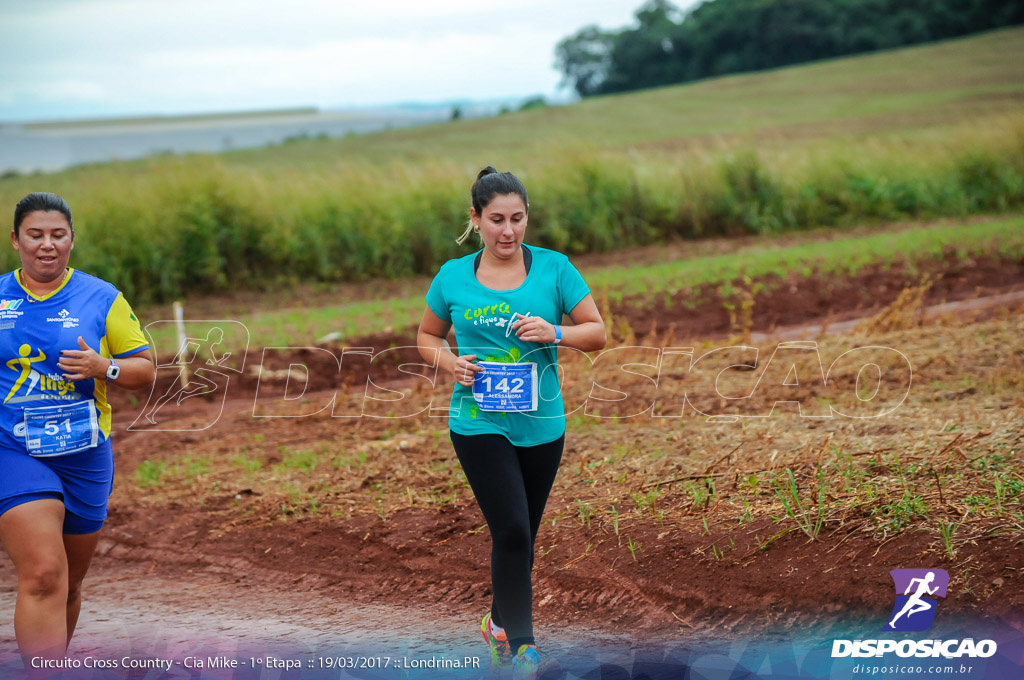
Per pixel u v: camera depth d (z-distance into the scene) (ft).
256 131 264.31
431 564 16.55
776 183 63.52
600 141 69.46
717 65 306.35
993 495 14.34
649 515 16.30
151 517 19.80
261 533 18.51
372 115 348.79
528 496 12.62
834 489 15.58
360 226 54.54
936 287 40.50
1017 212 61.98
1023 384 21.50
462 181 57.26
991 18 265.34
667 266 49.03
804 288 41.04
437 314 12.60
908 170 65.92
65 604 11.35
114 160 60.64
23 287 11.91
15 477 11.41
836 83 202.69
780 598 13.10
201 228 50.65
